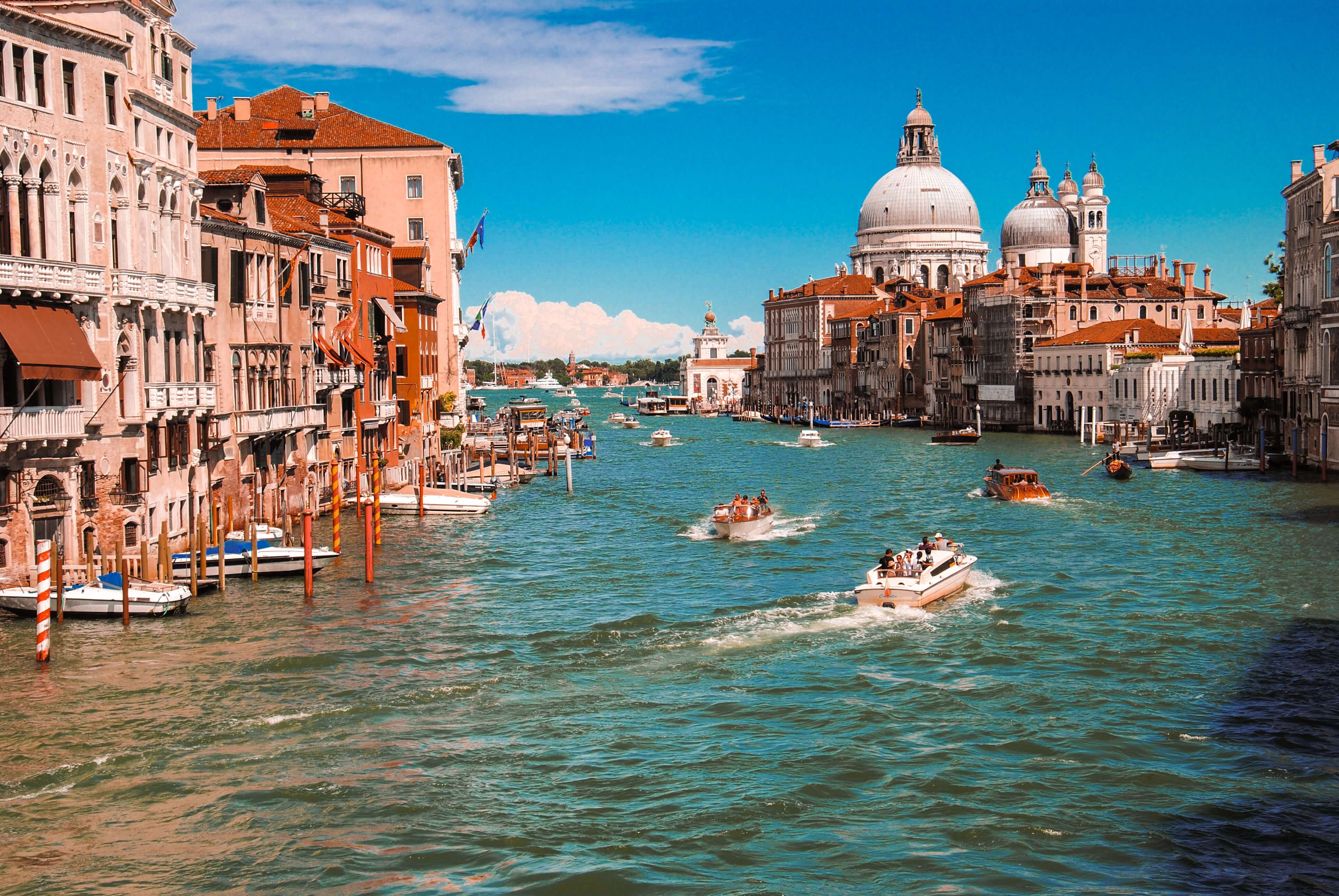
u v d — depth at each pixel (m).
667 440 153.62
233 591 44.59
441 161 91.44
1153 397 124.12
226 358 50.97
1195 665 35.47
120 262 42.25
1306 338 90.75
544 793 26.42
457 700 32.38
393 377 76.50
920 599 42.22
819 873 23.05
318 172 91.25
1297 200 91.31
